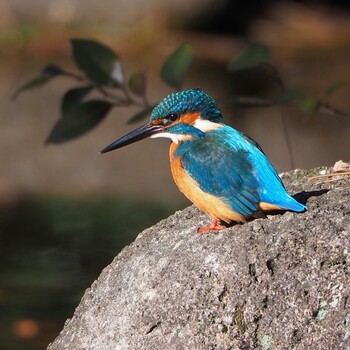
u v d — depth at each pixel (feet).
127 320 26.84
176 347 25.67
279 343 24.91
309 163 59.00
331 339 24.59
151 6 91.81
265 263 25.57
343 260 25.14
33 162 60.70
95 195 54.54
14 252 45.39
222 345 25.27
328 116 68.95
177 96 28.76
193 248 26.94
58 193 55.36
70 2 92.32
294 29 91.30
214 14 92.07
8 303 40.40
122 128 68.64
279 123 69.00
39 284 41.55
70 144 65.10
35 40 89.66
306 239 25.61
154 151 64.54
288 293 25.14
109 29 91.71
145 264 27.61
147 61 85.87
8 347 36.76
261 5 93.35
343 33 90.38
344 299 24.76
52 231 48.32
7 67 84.02
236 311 25.38
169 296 26.25
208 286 25.82
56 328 38.14
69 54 87.97
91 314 28.09
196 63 84.53
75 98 30.37
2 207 52.70
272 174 27.07
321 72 79.82
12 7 92.12
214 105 28.91
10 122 69.36
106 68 30.30
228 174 27.12
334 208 26.35
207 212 27.86
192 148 27.96
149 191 55.36
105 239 46.62
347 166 30.89
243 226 26.71
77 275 42.34
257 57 31.89
